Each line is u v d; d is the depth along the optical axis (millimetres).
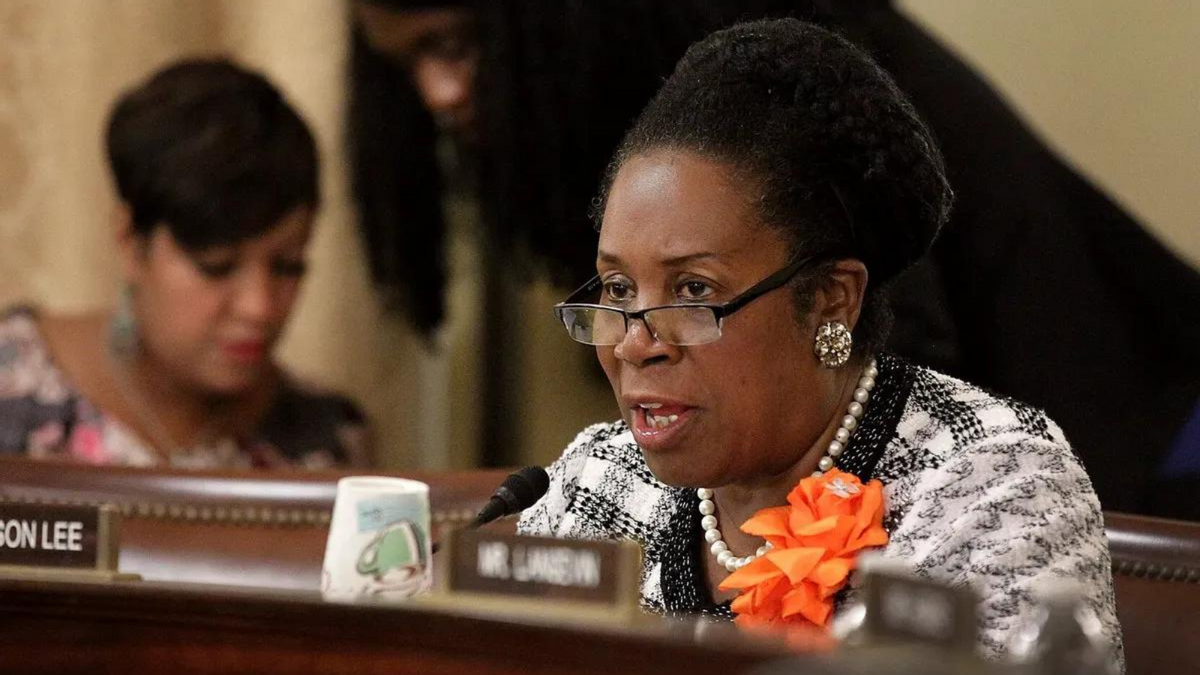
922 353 7371
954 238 7930
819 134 4340
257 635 3471
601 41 9016
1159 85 8234
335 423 9453
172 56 9148
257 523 6094
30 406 9305
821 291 4441
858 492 4406
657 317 4297
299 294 9367
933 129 8031
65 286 9289
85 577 3805
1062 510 4277
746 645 2797
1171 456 7816
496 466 9727
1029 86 8289
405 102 9297
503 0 9117
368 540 4172
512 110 9250
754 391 4344
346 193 9336
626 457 5113
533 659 3105
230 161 9172
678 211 4285
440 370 9617
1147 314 8062
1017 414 4574
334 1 9188
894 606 2734
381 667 3336
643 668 2926
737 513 4750
